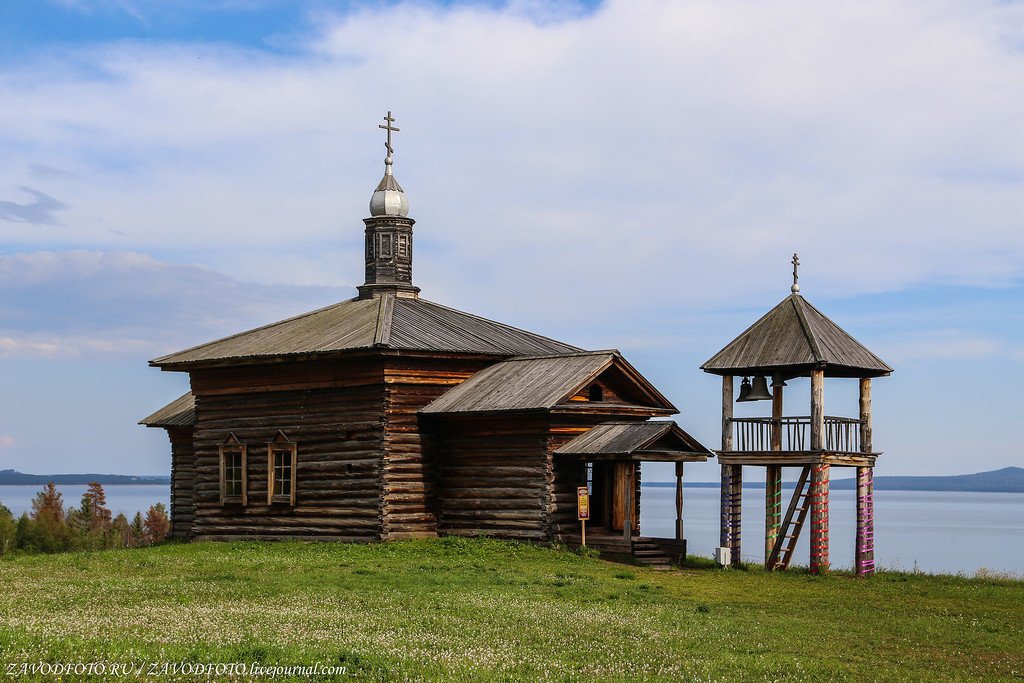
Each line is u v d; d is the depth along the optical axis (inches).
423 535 1477.6
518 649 771.4
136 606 914.7
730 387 1350.9
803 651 824.3
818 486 1272.1
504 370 1541.6
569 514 1419.8
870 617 984.3
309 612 892.0
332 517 1499.8
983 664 801.6
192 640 741.9
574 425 1434.5
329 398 1521.9
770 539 1374.3
